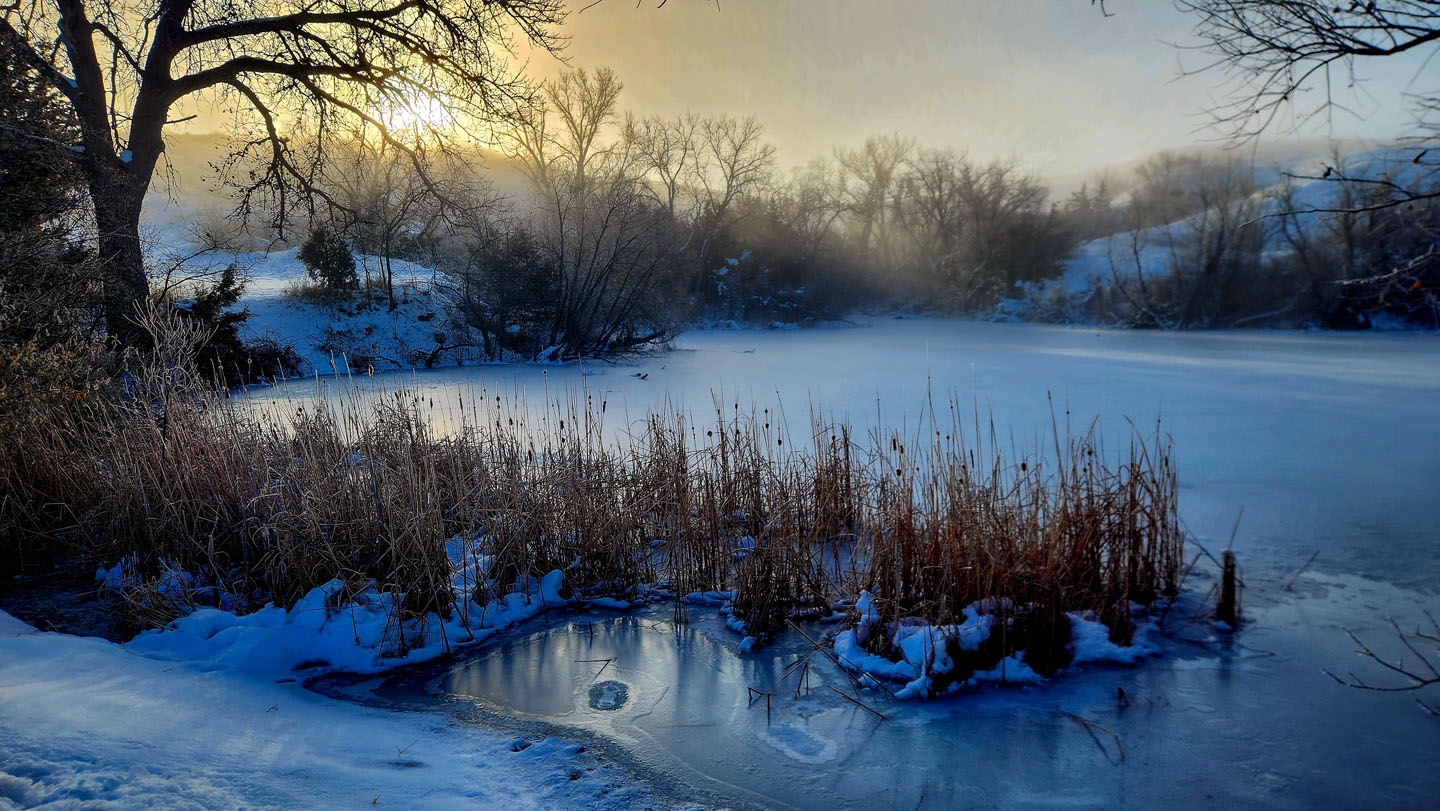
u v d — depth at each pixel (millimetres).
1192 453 10305
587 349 24891
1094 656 4957
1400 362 22031
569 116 30453
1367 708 4348
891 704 4473
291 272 29234
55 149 8641
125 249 11695
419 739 3893
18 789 2688
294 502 6027
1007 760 3924
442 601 5551
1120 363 22203
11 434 6754
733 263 44719
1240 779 3750
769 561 5543
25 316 7699
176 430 6656
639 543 6809
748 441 7531
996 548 5148
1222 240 36844
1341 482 8781
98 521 6609
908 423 12383
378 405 8219
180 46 16328
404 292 25562
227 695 4062
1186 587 6023
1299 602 5707
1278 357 23781
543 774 3648
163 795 2748
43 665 4082
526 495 6504
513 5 16531
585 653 5168
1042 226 48688
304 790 3021
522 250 23750
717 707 4457
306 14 16672
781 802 3555
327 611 5199
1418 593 5805
